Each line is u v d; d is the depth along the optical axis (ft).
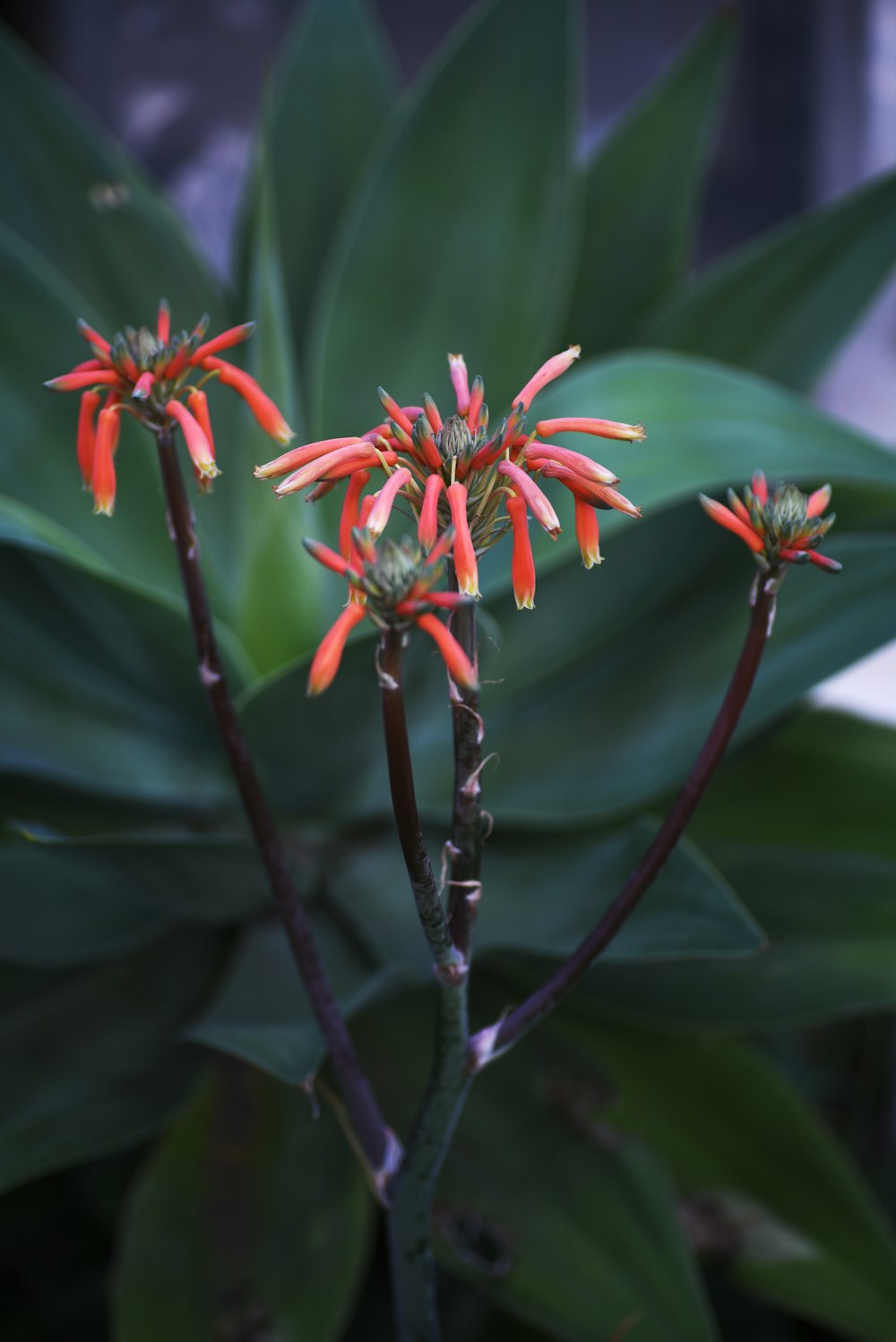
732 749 4.91
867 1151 6.16
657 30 8.49
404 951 4.83
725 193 8.43
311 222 6.47
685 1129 4.63
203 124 8.70
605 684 5.21
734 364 5.86
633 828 4.50
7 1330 5.23
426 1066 4.65
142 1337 3.92
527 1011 3.04
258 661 5.11
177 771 5.36
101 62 8.59
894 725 5.33
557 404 4.71
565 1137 4.36
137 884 4.38
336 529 5.15
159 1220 4.17
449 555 2.73
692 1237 4.32
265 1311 3.98
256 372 4.72
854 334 5.78
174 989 4.99
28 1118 4.46
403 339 5.59
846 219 5.79
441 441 2.70
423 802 5.20
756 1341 5.57
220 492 5.67
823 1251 4.30
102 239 5.83
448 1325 5.30
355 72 6.46
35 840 3.59
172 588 5.42
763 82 8.30
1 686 5.19
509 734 5.25
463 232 5.52
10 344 5.04
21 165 5.76
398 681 2.66
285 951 4.84
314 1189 4.27
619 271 6.31
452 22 8.65
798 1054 6.34
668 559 5.35
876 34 8.16
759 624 2.88
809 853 4.76
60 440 5.17
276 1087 4.54
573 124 5.42
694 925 3.66
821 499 2.87
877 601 4.44
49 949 4.77
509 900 4.76
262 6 8.64
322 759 4.70
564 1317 3.94
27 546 3.92
